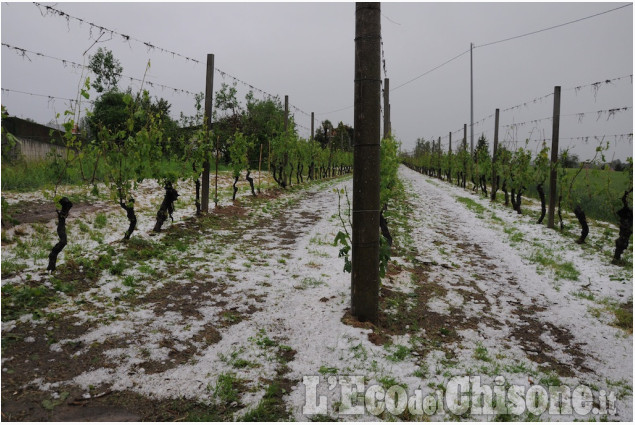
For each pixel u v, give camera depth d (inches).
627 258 341.7
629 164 337.1
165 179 324.5
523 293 270.1
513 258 348.5
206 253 295.3
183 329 182.5
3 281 202.4
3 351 151.7
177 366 155.3
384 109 557.6
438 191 922.7
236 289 233.5
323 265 289.0
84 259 240.8
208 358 162.2
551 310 241.0
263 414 131.3
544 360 181.8
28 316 176.7
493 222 513.3
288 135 760.3
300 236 377.1
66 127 233.9
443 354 176.6
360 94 190.2
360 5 188.9
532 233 444.5
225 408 134.3
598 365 181.0
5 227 275.7
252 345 173.6
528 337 205.3
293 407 135.7
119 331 175.5
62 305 191.3
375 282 197.8
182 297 216.8
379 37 189.9
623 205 348.8
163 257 271.0
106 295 207.8
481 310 234.4
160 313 196.2
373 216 194.5
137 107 292.0
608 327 218.7
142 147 293.1
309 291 236.4
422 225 472.4
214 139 433.7
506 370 167.9
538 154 500.1
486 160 802.8
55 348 158.2
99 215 336.2
